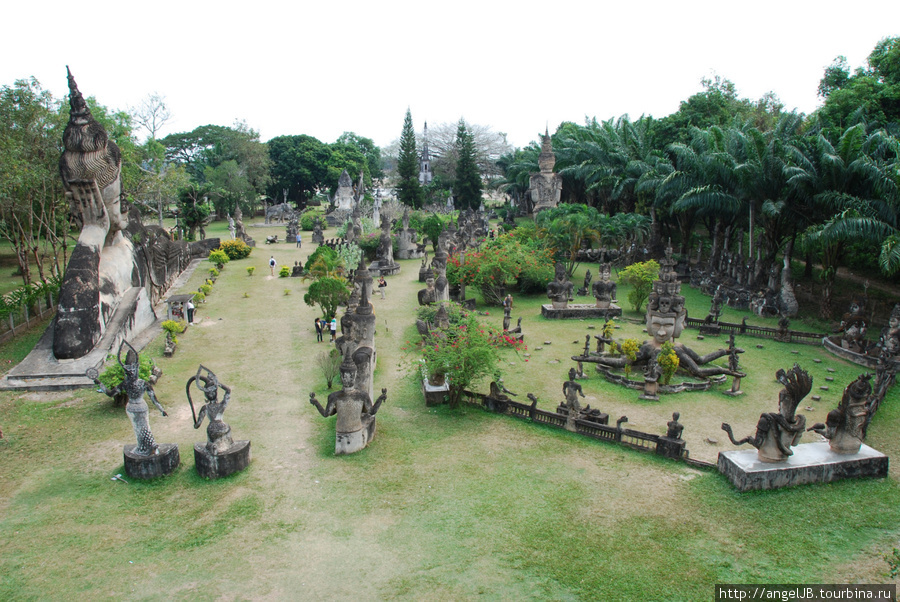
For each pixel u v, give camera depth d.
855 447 14.73
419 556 11.77
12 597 10.52
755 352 26.14
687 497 13.85
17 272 44.22
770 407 20.00
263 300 36.50
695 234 55.25
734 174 35.28
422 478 14.88
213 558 11.71
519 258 37.06
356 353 18.36
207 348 26.30
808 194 31.78
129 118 43.31
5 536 12.38
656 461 15.74
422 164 112.00
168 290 38.69
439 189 106.69
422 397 20.72
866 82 36.50
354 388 16.28
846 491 14.06
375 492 14.20
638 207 53.91
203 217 65.25
